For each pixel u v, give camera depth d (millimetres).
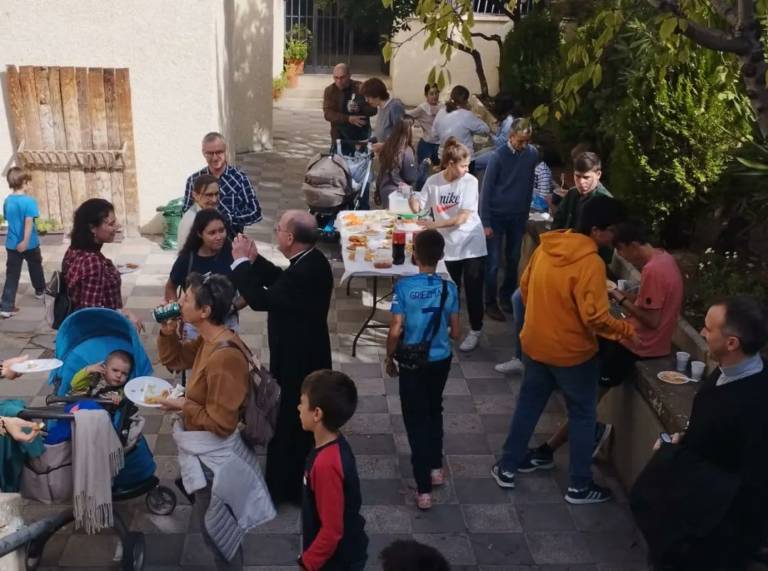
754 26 4699
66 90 9586
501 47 13984
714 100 6883
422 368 5090
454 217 7168
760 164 6500
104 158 9773
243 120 13719
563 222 6766
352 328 7785
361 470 5699
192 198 6570
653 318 5332
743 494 3791
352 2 14133
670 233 7555
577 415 5250
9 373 4547
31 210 7656
